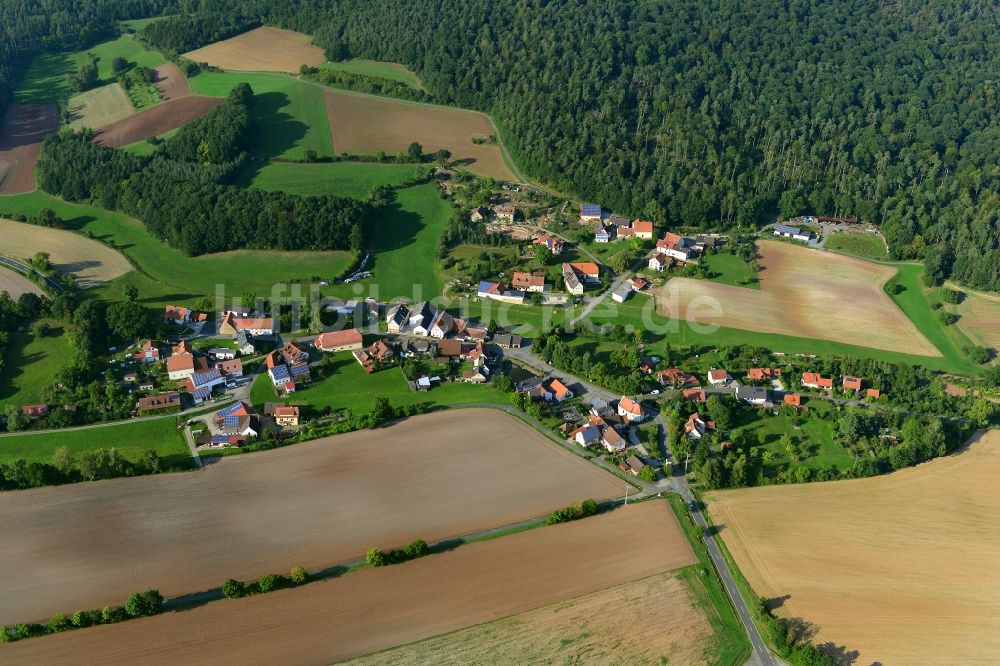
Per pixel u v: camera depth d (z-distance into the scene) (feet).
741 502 546.26
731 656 436.76
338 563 485.15
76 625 438.40
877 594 477.77
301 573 466.29
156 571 476.13
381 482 552.82
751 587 479.41
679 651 437.58
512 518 523.70
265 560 485.97
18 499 528.63
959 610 469.16
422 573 479.41
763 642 445.78
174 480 549.95
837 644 445.78
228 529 508.12
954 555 507.30
